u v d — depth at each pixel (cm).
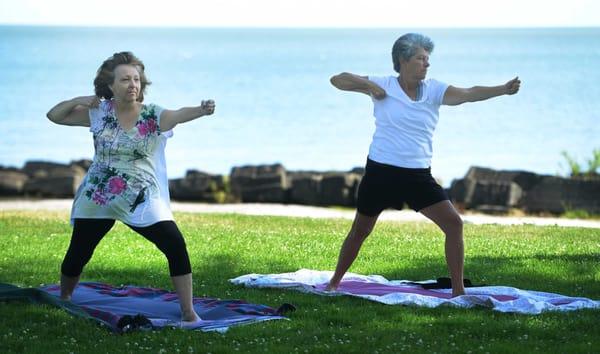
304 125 9244
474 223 3141
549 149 7500
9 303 1597
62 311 1541
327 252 2253
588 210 3962
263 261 2120
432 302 1620
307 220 3019
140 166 1503
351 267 2067
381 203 1647
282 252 2242
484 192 4147
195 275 1936
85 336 1403
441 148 7512
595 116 9556
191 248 2286
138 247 2272
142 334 1406
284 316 1533
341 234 2592
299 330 1441
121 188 1490
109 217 1509
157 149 1517
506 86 1614
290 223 2917
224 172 6644
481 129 8619
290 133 8725
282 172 4669
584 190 3997
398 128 1619
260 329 1438
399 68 1638
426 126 1623
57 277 1909
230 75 15862
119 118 1499
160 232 1479
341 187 4403
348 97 11588
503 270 2019
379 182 1633
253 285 1802
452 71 17625
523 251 2294
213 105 1487
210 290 1766
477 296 1605
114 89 1487
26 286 1820
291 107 10694
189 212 3366
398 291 1731
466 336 1421
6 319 1494
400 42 1622
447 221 1630
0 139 8125
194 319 1481
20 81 14212
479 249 2322
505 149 7469
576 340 1404
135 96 1488
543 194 4031
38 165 5175
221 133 8650
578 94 11844
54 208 3784
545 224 3225
